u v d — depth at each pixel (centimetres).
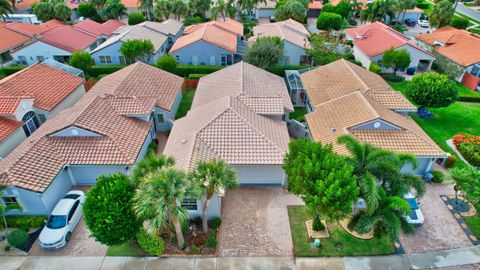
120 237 1762
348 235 2100
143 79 3472
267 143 2425
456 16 7219
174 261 1944
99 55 4869
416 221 2120
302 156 1895
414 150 2470
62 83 3469
